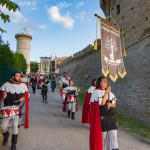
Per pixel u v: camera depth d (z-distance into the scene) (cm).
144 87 952
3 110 332
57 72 4944
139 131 605
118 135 519
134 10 1252
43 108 862
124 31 1398
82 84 2569
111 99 301
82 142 413
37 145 381
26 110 407
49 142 403
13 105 351
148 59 1002
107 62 367
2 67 968
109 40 389
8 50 1389
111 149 304
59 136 452
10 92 362
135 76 1086
